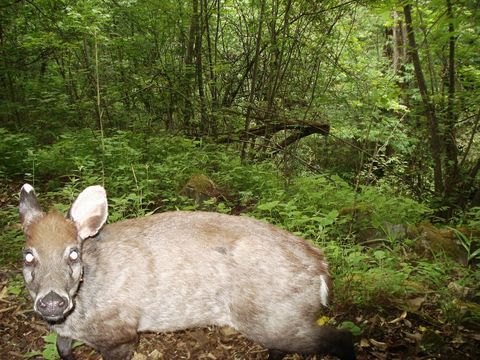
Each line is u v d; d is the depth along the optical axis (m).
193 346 1.04
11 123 2.91
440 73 2.84
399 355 0.95
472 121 2.69
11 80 2.99
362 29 3.46
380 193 1.92
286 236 0.86
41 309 0.70
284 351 0.85
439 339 0.96
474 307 1.05
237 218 0.88
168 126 2.99
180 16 2.63
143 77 2.86
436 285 1.18
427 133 2.56
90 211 0.80
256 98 2.97
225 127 2.85
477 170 2.25
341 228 1.51
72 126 3.02
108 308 0.80
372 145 3.02
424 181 2.69
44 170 2.14
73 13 2.16
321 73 2.92
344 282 1.11
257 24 2.79
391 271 1.13
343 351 0.83
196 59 2.83
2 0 2.80
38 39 2.37
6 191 1.93
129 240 0.83
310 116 2.77
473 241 1.43
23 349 1.01
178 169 1.95
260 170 2.14
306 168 2.83
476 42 2.16
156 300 0.81
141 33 2.81
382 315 1.07
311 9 2.66
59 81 3.01
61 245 0.75
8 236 1.39
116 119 2.92
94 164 1.90
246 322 0.82
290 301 0.81
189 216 0.87
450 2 1.93
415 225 1.53
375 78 2.78
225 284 0.81
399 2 2.14
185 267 0.81
